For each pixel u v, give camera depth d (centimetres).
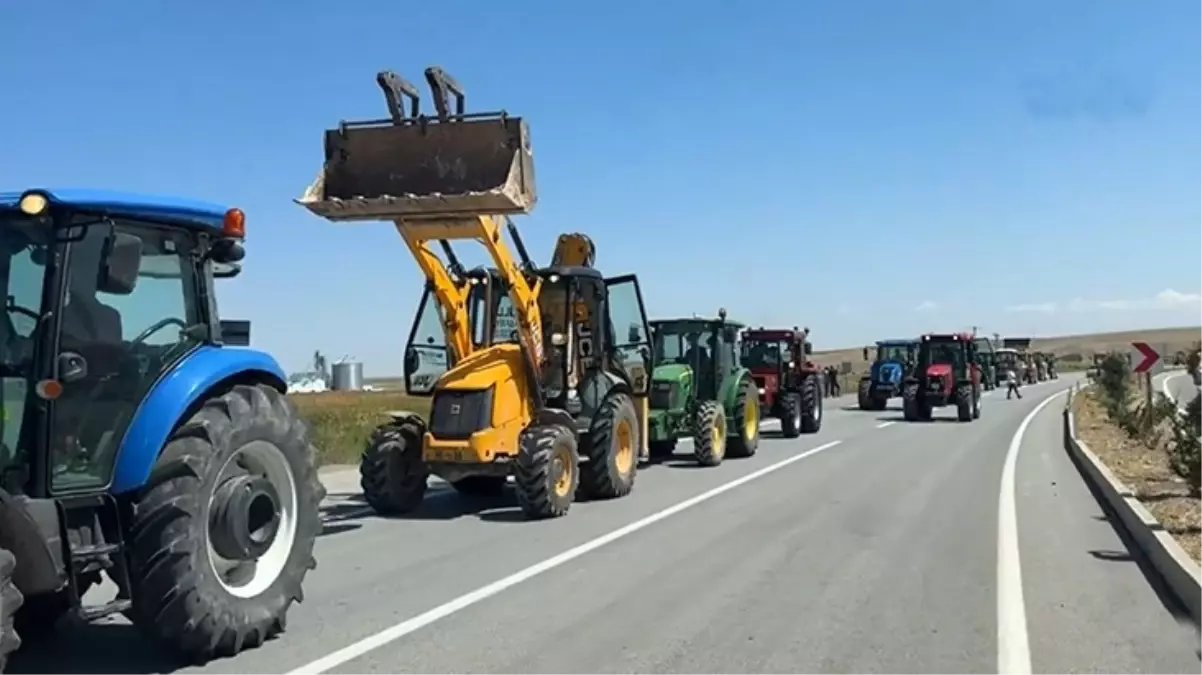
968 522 1215
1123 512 1247
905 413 3234
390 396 4425
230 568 692
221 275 750
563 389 1377
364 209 1207
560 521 1245
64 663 660
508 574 935
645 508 1345
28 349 591
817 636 728
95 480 618
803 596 846
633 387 1570
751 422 2062
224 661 666
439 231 1268
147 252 658
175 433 652
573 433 1320
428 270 1326
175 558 626
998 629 745
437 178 1206
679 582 899
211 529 656
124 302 639
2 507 550
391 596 849
